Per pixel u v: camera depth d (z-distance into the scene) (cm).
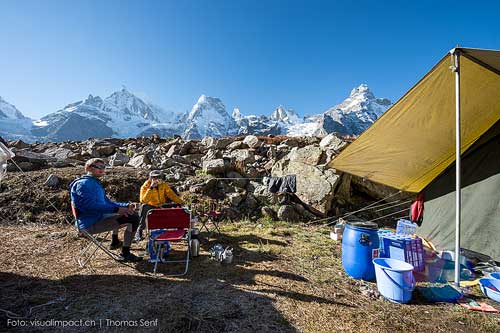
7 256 414
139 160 998
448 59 378
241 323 272
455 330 274
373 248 382
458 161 378
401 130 497
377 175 648
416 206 611
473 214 486
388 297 328
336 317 288
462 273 411
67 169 848
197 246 453
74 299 307
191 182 805
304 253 481
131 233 420
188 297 320
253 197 771
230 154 1067
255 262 435
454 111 452
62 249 459
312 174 790
